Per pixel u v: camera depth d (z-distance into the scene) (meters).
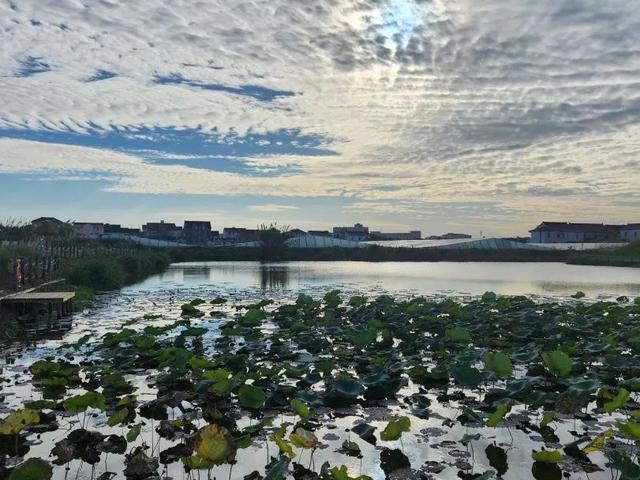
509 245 54.25
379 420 5.43
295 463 4.36
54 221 42.78
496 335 9.71
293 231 55.88
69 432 5.04
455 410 5.77
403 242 67.19
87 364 7.79
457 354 7.91
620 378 6.69
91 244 31.53
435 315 11.50
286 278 26.48
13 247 18.08
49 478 3.62
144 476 4.08
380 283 23.16
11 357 8.41
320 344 8.85
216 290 19.95
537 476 4.03
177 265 40.34
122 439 4.73
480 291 19.38
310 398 5.78
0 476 4.08
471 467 4.29
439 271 32.75
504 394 5.80
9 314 11.36
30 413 4.43
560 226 72.12
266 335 9.96
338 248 49.94
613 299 16.44
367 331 8.66
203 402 5.86
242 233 75.19
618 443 4.80
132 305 15.38
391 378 6.30
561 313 11.55
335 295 13.70
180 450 4.59
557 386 6.29
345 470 3.53
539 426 5.26
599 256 43.34
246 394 5.41
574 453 4.55
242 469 4.26
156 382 6.54
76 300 14.91
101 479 4.06
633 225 72.75
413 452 4.60
